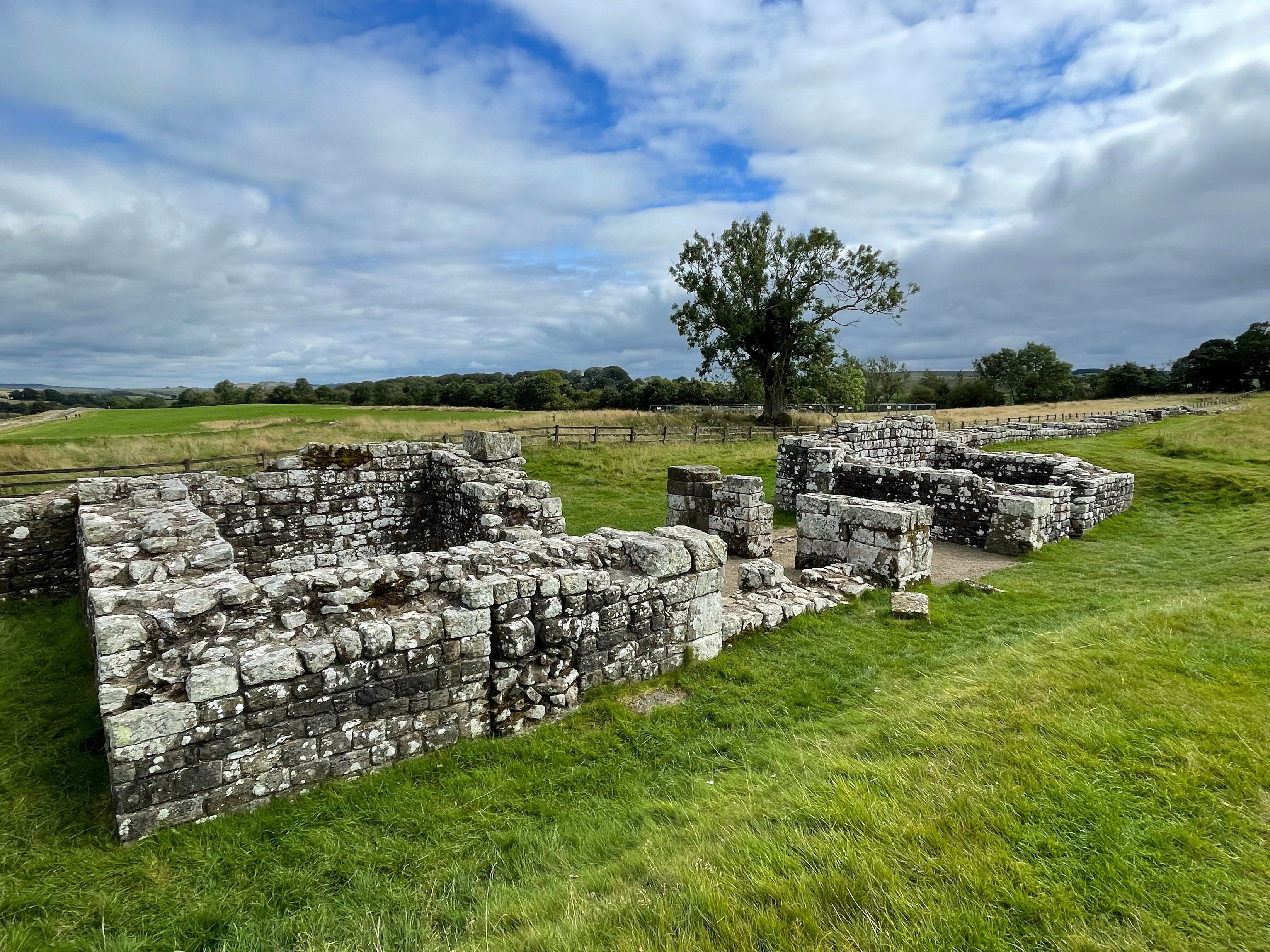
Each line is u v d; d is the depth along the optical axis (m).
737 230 41.06
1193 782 3.92
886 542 9.97
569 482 20.09
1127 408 57.22
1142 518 16.53
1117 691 5.26
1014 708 5.07
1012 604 9.42
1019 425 32.19
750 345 44.41
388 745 4.92
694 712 5.94
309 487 11.32
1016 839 3.44
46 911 3.52
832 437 18.31
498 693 5.46
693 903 3.13
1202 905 2.96
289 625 4.90
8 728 5.47
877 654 7.30
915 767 4.29
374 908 3.58
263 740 4.40
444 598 5.54
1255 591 8.73
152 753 4.02
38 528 8.98
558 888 3.56
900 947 2.74
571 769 5.00
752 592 8.81
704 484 13.30
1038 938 2.80
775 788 4.39
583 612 5.98
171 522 7.21
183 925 3.48
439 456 12.30
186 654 4.48
